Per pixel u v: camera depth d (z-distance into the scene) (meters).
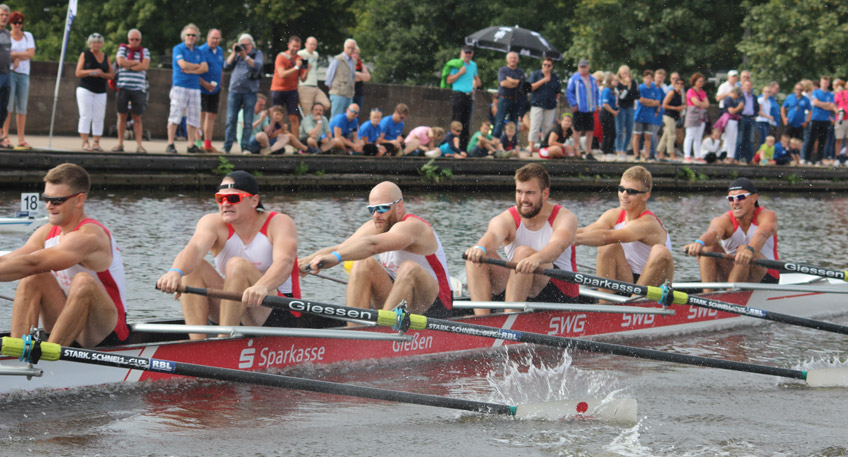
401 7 68.62
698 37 63.84
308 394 11.34
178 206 24.83
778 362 13.91
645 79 37.19
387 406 11.01
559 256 14.05
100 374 10.74
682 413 11.07
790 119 42.06
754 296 16.69
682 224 27.81
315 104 32.12
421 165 33.00
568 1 68.25
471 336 13.60
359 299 12.56
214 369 9.84
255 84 29.17
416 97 44.34
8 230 19.69
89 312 10.62
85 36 69.56
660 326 15.51
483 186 34.12
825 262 21.92
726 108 39.09
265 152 30.48
